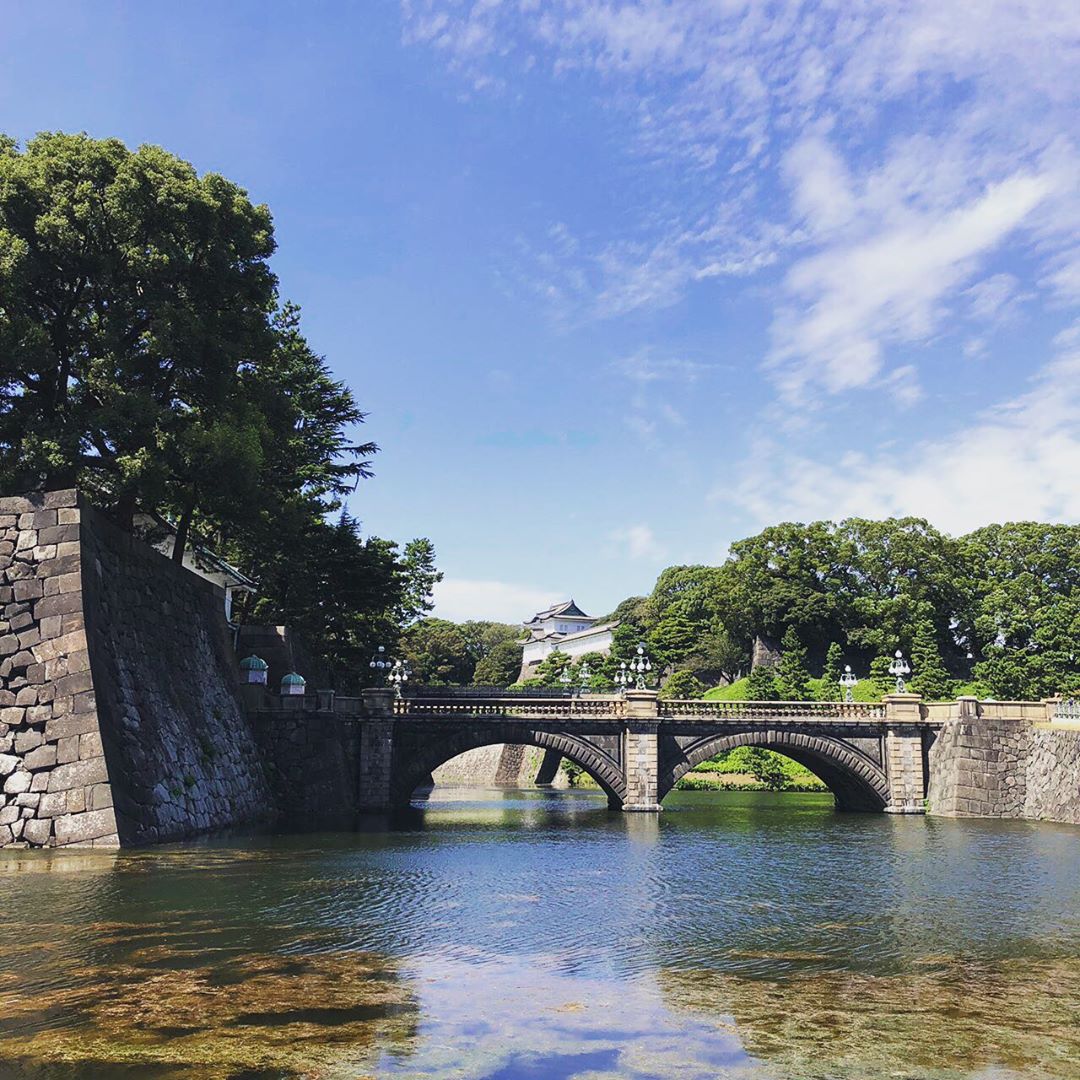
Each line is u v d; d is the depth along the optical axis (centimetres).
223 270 3719
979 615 11475
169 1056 1122
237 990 1407
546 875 2788
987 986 1533
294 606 6388
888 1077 1113
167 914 1939
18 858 2594
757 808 6247
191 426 3641
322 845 3409
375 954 1667
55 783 2786
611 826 4703
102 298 3600
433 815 5353
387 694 5344
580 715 5731
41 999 1338
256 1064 1104
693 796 7700
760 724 5844
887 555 11700
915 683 9844
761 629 11756
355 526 6544
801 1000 1437
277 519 4697
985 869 3033
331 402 6194
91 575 3058
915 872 2952
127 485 3416
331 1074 1080
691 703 5909
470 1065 1123
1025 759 5594
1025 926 2048
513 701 5625
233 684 4550
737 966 1656
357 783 5222
